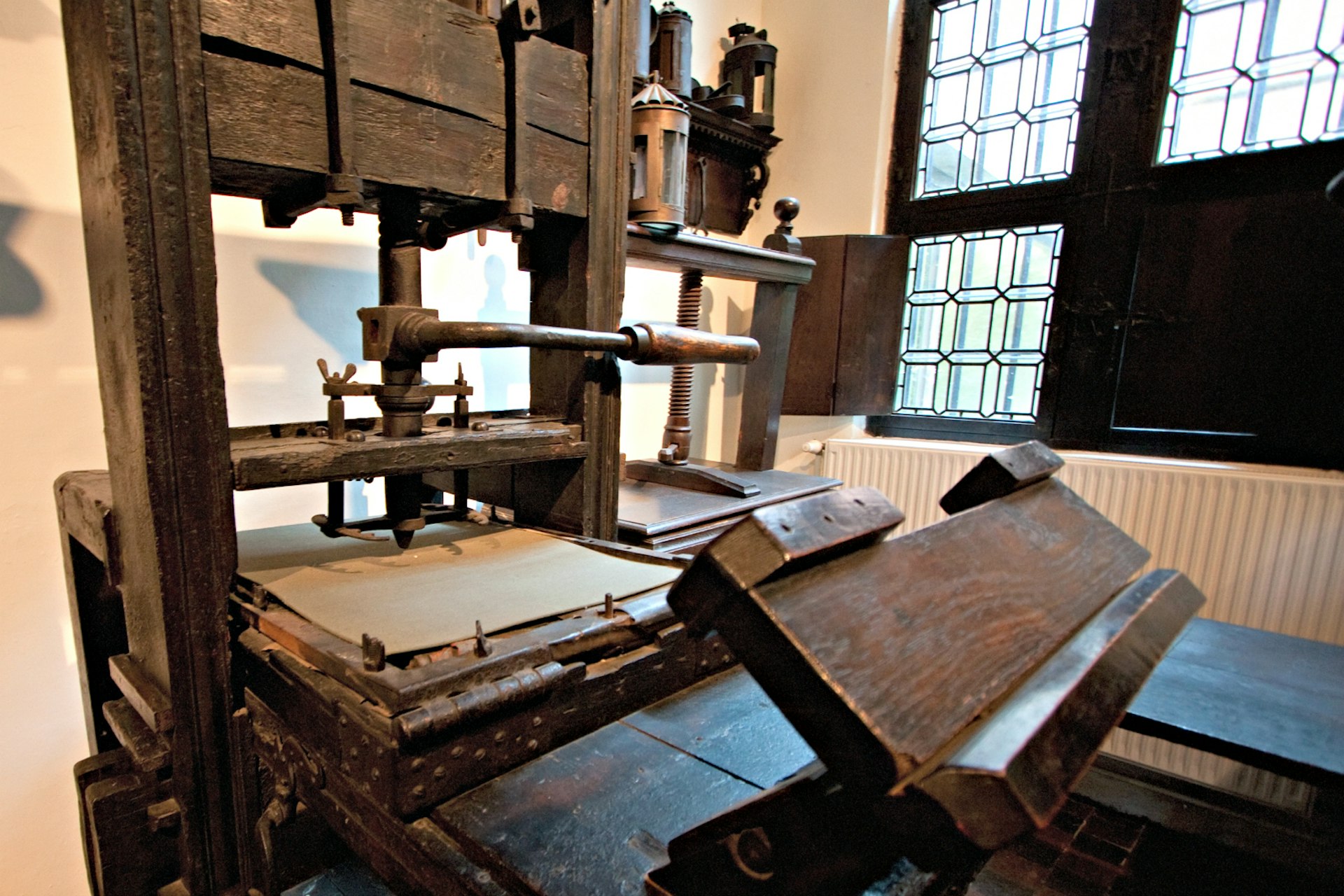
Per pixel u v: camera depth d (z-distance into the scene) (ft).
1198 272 6.42
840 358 7.70
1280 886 3.92
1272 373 6.15
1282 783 5.86
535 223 3.93
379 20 2.72
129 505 2.72
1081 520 2.35
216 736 2.73
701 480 5.82
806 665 1.23
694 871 1.61
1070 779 1.17
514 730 2.20
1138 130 6.62
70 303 3.75
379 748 1.95
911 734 1.19
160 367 2.41
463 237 5.43
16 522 3.67
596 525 3.97
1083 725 1.29
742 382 8.84
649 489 5.93
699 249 5.28
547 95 3.40
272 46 2.50
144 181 2.30
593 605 2.72
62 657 3.91
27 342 3.63
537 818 1.98
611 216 3.82
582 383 3.80
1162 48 6.46
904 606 1.48
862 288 7.60
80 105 2.52
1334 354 5.86
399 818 1.94
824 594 1.37
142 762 2.58
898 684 1.28
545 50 3.36
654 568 3.20
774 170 8.53
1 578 3.66
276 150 2.56
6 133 3.48
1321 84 5.81
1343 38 5.70
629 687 2.59
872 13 7.70
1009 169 7.45
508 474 4.33
